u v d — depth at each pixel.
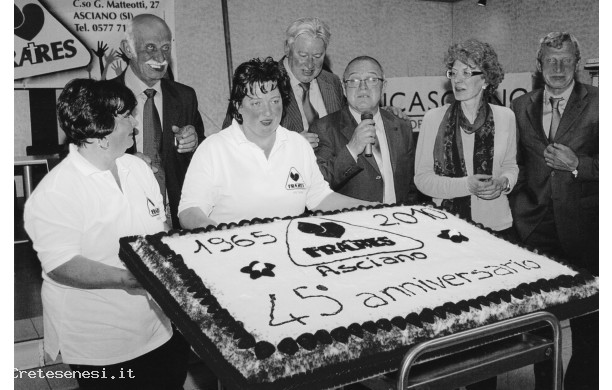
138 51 3.45
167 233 1.89
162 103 3.52
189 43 3.67
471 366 1.52
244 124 2.31
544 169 3.60
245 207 2.33
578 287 1.74
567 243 3.60
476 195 3.68
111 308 1.91
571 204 3.55
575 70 3.48
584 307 1.71
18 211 3.46
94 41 3.40
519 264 1.84
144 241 1.81
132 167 2.05
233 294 1.53
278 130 2.41
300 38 3.51
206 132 3.81
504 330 1.46
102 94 1.81
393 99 4.18
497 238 2.08
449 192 3.76
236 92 2.26
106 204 1.90
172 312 1.54
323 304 1.50
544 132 3.58
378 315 1.46
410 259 1.82
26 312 3.12
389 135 3.57
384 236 2.01
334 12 4.05
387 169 3.57
